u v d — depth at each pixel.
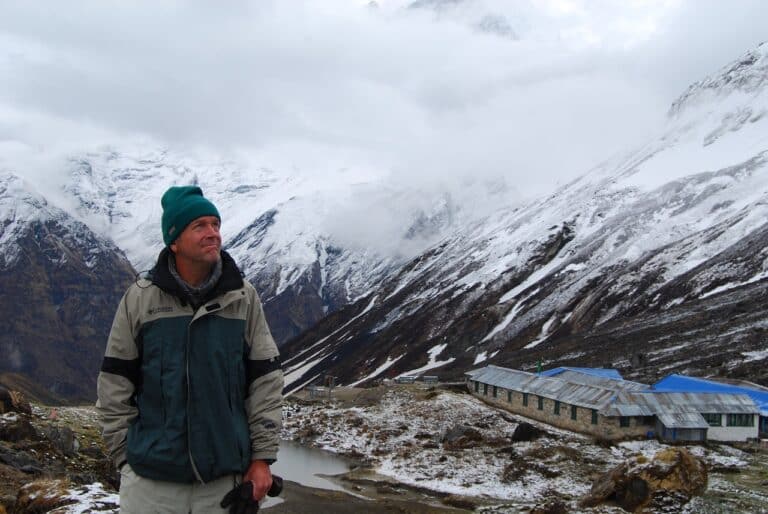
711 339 112.62
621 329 142.38
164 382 6.53
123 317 6.68
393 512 42.16
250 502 6.73
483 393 86.19
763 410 67.06
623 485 33.34
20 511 15.58
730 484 40.66
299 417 84.44
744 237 188.38
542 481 49.78
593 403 64.75
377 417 79.62
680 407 62.97
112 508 15.10
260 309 7.20
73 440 30.11
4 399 34.16
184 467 6.47
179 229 6.50
